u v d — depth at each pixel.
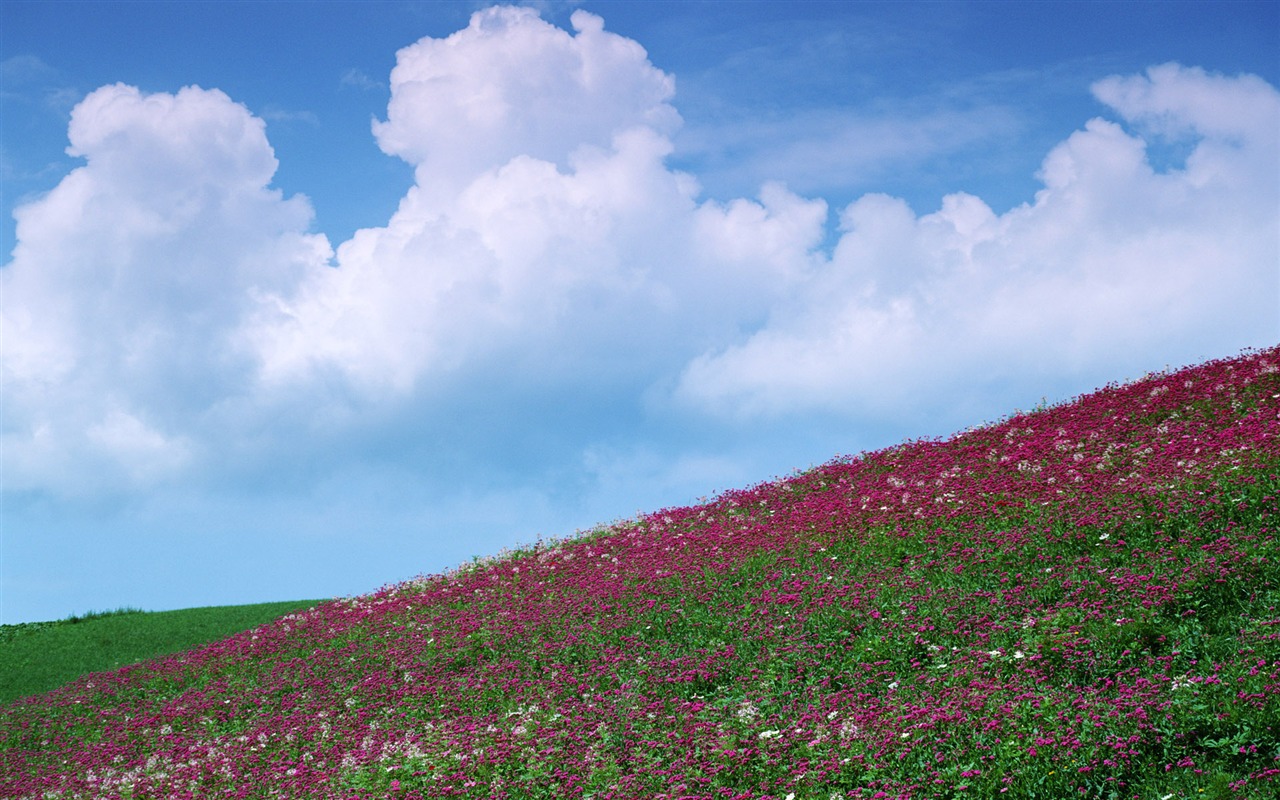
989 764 10.09
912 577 16.58
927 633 14.00
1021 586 14.86
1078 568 14.84
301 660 22.59
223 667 24.00
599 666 16.30
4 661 30.55
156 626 33.12
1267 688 10.16
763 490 27.36
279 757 15.77
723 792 10.85
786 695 13.41
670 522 26.92
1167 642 12.14
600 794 11.33
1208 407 21.55
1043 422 24.73
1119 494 17.17
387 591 28.97
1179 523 15.39
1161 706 10.41
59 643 32.12
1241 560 13.34
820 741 11.39
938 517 19.27
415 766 13.34
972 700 11.41
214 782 15.26
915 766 10.43
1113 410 23.66
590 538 28.41
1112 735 10.06
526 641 18.81
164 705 21.66
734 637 16.09
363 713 17.28
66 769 18.59
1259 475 15.90
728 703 13.48
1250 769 9.34
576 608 19.95
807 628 15.42
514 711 15.09
